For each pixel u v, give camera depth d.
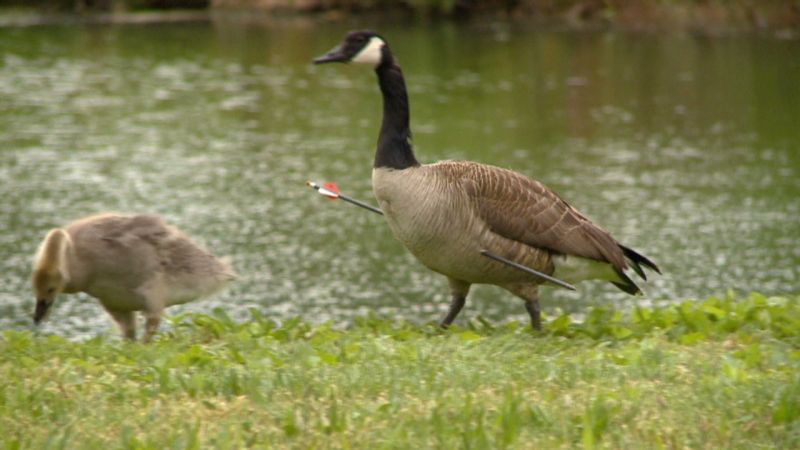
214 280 10.24
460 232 10.62
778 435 7.23
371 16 49.81
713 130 29.36
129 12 51.16
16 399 7.65
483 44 42.81
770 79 36.06
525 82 35.97
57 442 6.92
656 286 17.39
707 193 22.88
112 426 7.29
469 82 35.94
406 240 10.82
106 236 9.54
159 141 27.44
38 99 32.12
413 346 9.21
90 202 21.66
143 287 9.73
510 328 10.86
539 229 10.80
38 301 9.41
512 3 49.50
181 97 33.12
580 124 30.14
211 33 45.34
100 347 9.07
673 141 28.08
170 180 23.66
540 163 25.62
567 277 11.20
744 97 33.53
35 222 20.17
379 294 17.11
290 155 26.19
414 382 8.02
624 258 11.34
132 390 7.91
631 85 35.44
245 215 21.12
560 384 8.11
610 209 21.69
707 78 36.31
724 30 45.38
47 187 22.77
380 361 8.59
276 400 7.72
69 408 7.57
